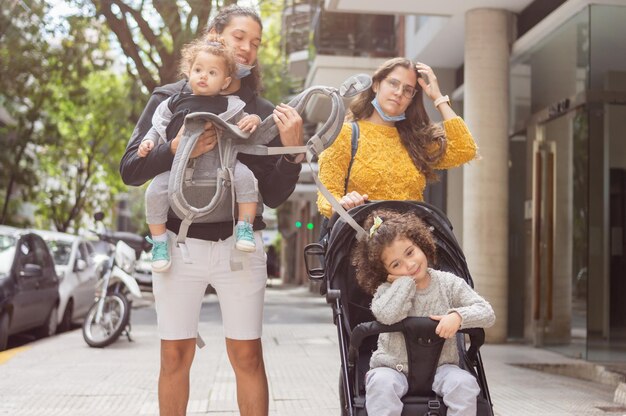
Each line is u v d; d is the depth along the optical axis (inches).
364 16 610.5
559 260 409.4
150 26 644.7
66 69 773.3
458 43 504.4
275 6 863.7
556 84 408.2
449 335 130.0
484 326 134.7
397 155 163.6
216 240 145.6
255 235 150.8
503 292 441.4
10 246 438.6
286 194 152.8
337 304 149.4
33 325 449.4
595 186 381.1
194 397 254.4
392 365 134.7
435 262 141.8
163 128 143.6
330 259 151.0
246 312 149.3
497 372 327.0
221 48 142.3
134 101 757.3
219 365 329.1
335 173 161.0
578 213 390.0
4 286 404.5
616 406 247.9
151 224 143.1
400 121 167.9
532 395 268.2
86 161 1434.5
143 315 655.1
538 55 428.1
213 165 140.4
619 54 375.2
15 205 1352.1
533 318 432.8
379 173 161.5
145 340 430.0
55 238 557.6
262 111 157.2
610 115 379.9
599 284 378.9
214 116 134.7
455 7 442.3
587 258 379.6
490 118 440.1
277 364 339.0
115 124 880.3
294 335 470.9
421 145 164.7
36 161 1437.0
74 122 1235.9
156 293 148.6
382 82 163.3
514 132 459.8
